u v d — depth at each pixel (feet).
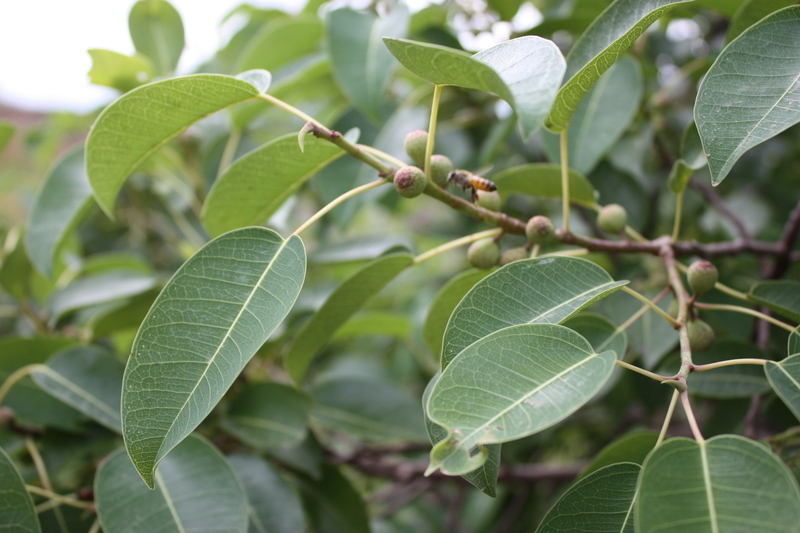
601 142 1.29
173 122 1.01
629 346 1.21
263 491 1.19
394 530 1.73
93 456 1.22
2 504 0.97
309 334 1.13
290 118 1.95
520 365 0.84
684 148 1.05
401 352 2.09
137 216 2.05
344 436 1.74
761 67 0.90
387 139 1.46
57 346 1.24
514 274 0.91
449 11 1.63
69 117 1.79
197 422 0.86
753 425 1.17
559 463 2.10
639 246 1.05
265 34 1.49
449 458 0.80
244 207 1.12
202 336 0.89
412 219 2.61
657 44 1.66
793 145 1.83
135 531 1.02
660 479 0.80
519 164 1.65
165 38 1.64
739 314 1.24
